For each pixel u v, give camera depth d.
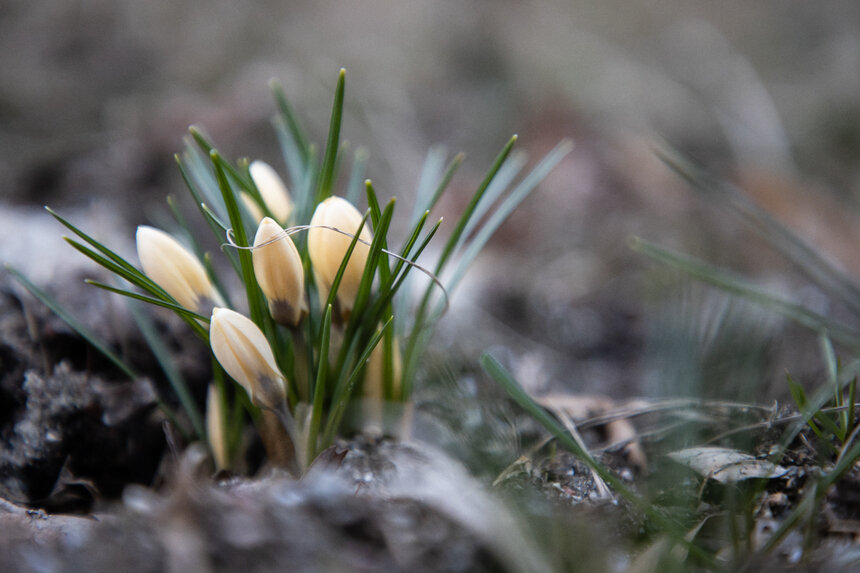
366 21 1.36
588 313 0.68
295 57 1.20
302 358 0.47
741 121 1.09
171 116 0.92
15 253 0.57
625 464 0.48
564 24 1.41
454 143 1.03
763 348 0.49
